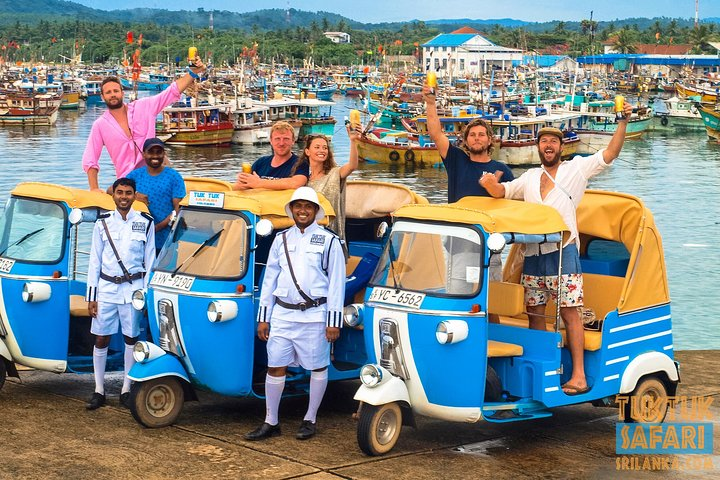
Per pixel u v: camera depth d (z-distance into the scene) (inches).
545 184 329.1
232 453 303.0
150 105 411.5
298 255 315.0
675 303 894.4
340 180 363.3
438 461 301.6
